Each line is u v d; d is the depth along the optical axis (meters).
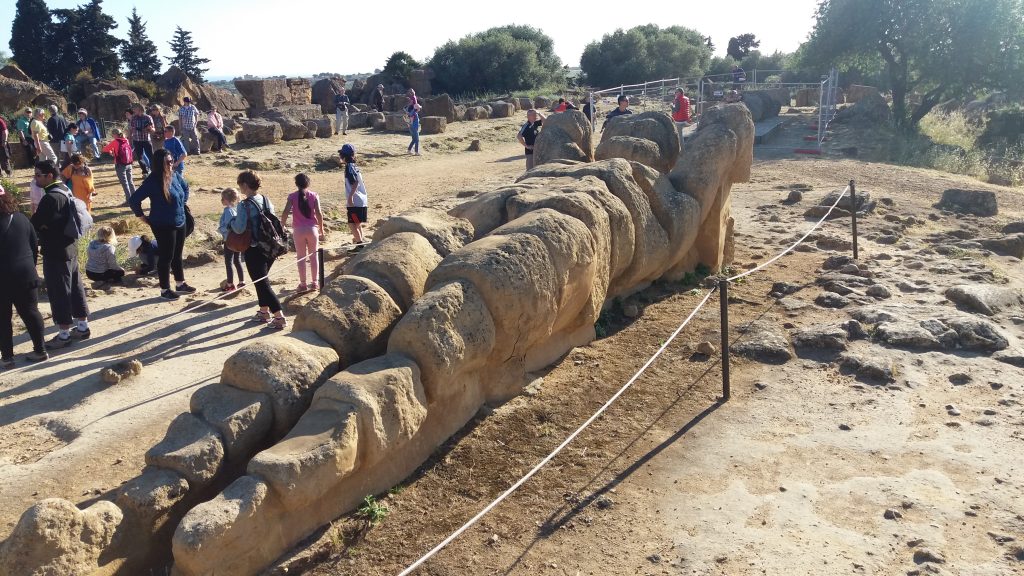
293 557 4.13
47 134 18.39
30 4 51.31
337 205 13.95
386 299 5.42
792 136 24.64
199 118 25.31
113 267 8.94
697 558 4.19
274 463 4.02
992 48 25.09
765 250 10.68
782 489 4.83
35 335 6.68
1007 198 15.15
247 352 4.75
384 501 4.73
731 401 6.05
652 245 7.85
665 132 9.73
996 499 4.66
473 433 5.52
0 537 4.38
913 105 32.91
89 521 3.77
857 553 4.20
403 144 23.17
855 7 26.94
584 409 5.93
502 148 23.73
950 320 7.30
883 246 10.80
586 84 51.88
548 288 5.76
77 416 5.80
